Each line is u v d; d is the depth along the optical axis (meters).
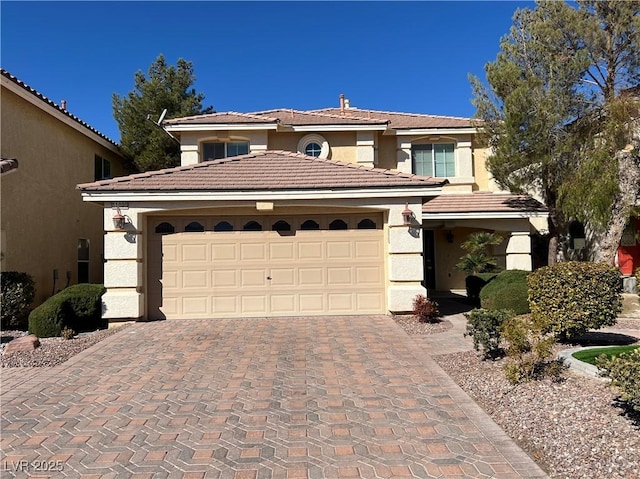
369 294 12.62
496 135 15.73
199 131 17.30
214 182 12.18
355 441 5.21
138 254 12.00
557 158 14.71
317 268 12.62
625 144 14.14
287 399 6.55
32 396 6.87
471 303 15.70
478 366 7.78
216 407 6.30
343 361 8.36
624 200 14.95
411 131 18.31
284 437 5.35
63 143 16.94
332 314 12.53
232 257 12.53
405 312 12.30
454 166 18.83
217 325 11.52
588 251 17.94
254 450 5.05
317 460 4.80
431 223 17.12
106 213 11.90
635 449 4.64
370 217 12.77
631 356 5.16
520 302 12.02
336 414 5.98
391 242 12.29
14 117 13.90
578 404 5.78
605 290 8.11
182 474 4.58
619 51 14.44
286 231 12.63
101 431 5.61
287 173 12.73
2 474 4.63
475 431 5.42
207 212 12.51
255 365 8.20
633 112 13.73
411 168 18.66
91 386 7.27
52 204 16.03
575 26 14.48
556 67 14.35
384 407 6.20
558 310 8.23
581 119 14.80
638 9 14.18
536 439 5.13
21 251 14.10
